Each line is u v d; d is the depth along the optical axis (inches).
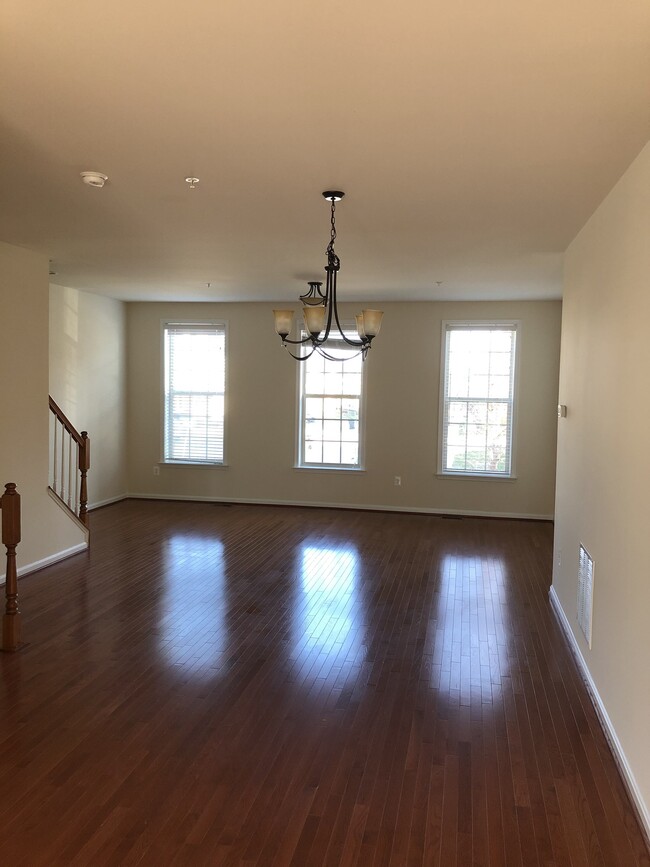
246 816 96.3
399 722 124.1
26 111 100.6
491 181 131.6
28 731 119.2
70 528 239.6
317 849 89.6
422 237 182.1
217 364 345.7
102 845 89.7
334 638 165.6
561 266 222.1
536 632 171.9
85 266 236.7
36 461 217.2
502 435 323.0
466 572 228.5
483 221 163.2
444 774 107.7
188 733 119.2
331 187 137.7
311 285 233.6
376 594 202.4
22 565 212.8
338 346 334.0
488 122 102.7
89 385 316.2
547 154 115.6
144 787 102.8
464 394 325.1
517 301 314.2
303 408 341.7
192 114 101.2
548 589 209.9
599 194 136.9
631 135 105.7
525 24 74.5
